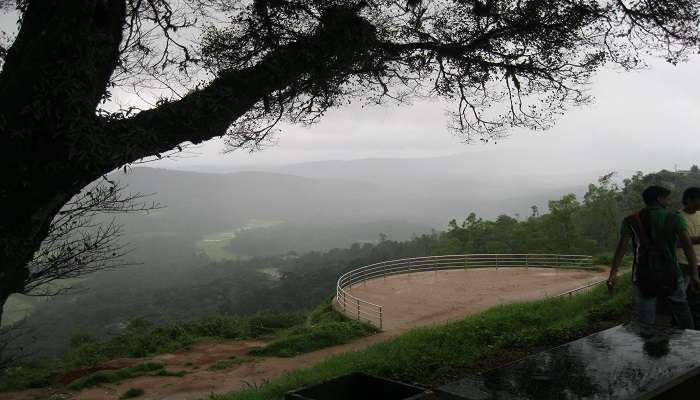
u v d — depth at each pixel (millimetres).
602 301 10305
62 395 9633
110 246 5117
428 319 15469
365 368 6797
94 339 21453
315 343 12883
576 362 2732
